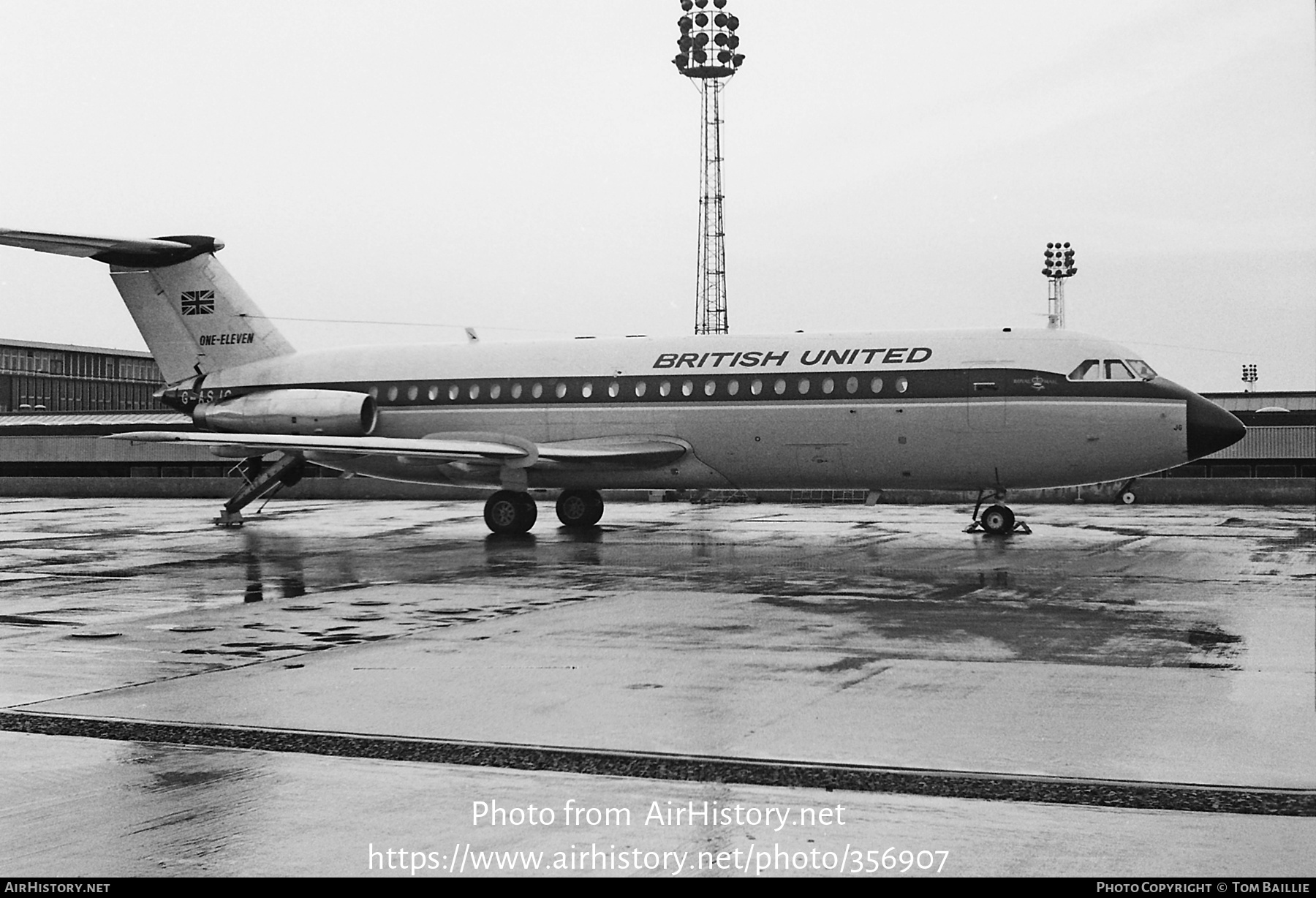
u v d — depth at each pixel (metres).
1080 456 26.20
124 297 34.94
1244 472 51.84
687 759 9.50
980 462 26.84
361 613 17.17
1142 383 26.09
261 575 21.98
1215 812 8.19
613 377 30.02
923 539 28.66
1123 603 17.61
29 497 55.06
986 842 7.71
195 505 46.88
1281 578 20.41
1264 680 12.20
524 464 29.48
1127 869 7.28
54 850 7.66
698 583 20.34
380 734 10.30
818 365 28.02
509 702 11.45
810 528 32.47
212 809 8.39
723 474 29.17
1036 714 10.84
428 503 48.19
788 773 9.12
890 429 27.20
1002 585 19.75
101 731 10.48
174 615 17.06
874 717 10.78
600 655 13.79
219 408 33.53
